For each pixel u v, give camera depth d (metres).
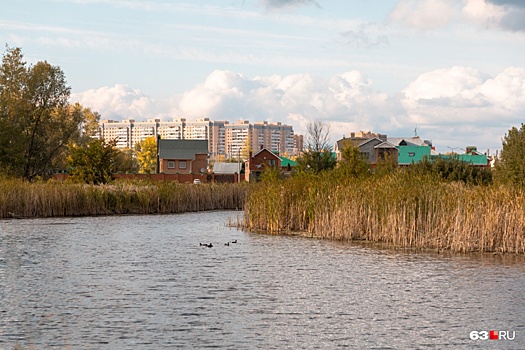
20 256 29.98
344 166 45.69
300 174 45.56
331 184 39.75
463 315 19.02
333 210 37.53
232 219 50.03
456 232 31.59
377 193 35.81
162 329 17.47
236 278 24.55
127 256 30.09
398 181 36.28
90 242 35.25
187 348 15.88
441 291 22.20
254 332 17.22
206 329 17.48
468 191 33.75
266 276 24.94
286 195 40.91
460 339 16.70
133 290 22.30
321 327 17.72
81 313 19.12
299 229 40.56
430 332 17.30
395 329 17.55
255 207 42.22
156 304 20.22
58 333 17.08
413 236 33.22
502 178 46.06
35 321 18.23
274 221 40.56
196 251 31.73
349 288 22.70
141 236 38.19
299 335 16.97
